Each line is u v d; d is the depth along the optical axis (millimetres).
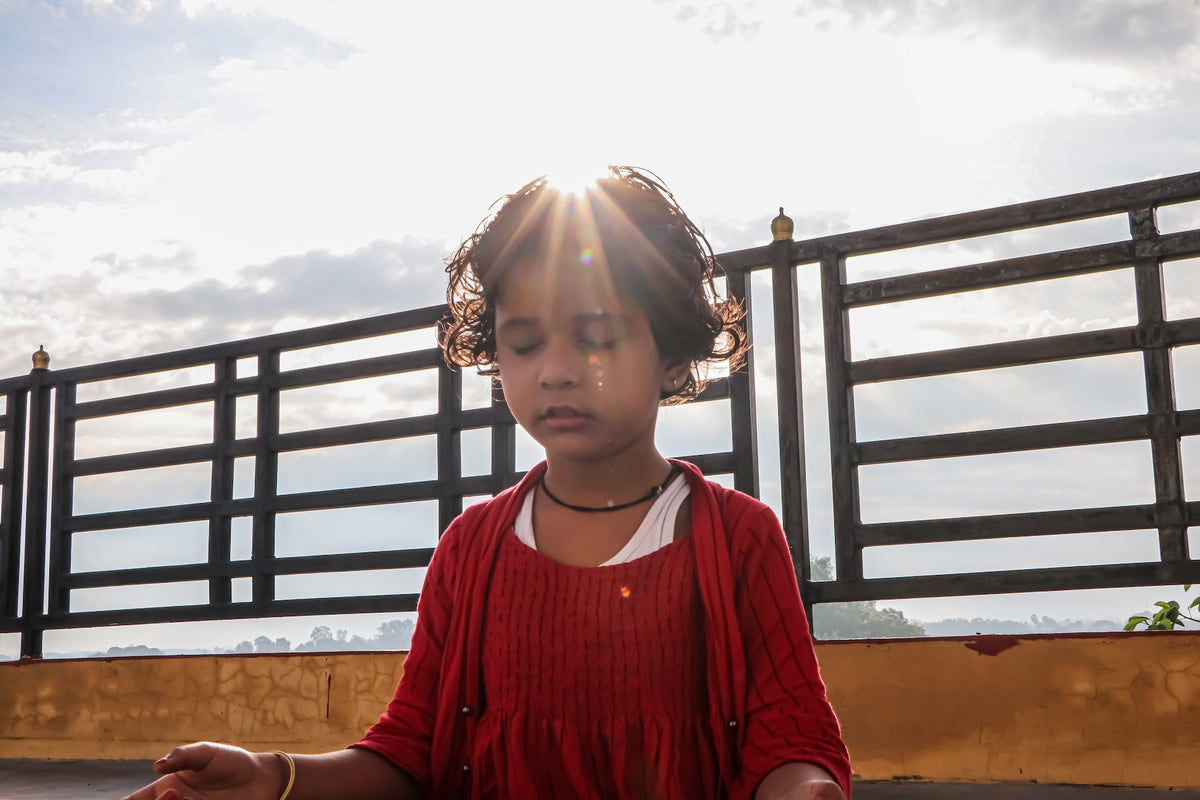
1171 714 3426
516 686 864
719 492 933
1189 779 3379
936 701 3711
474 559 925
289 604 5688
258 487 5891
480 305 1015
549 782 848
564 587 869
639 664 850
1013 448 4223
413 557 5434
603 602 860
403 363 5543
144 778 4480
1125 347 4027
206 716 4945
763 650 881
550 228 861
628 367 856
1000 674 3646
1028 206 4223
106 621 6238
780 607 891
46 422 6699
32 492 6625
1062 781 3523
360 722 4566
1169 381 3971
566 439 853
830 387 4539
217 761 792
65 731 5297
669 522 891
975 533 4234
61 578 6457
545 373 845
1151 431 3984
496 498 979
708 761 854
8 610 6605
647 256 872
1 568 6656
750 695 871
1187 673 3422
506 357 882
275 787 824
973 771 3635
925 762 3695
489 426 5305
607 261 854
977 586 4172
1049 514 4129
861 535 4426
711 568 861
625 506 900
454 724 903
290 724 4723
